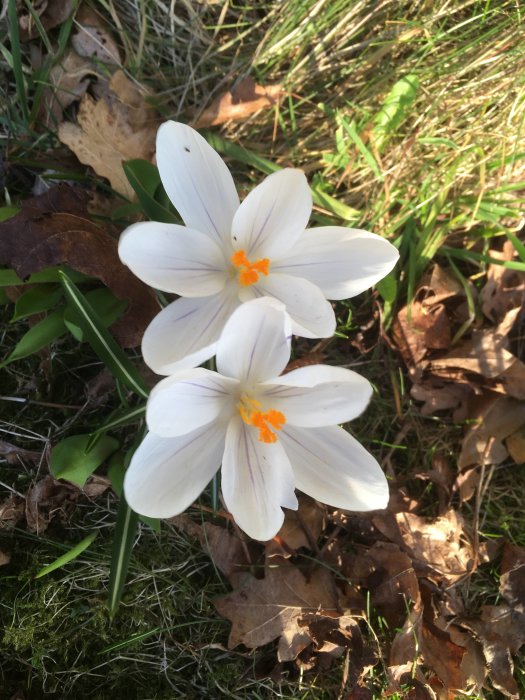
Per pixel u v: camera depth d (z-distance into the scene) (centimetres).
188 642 24
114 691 24
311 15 25
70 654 23
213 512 23
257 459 19
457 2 26
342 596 25
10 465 23
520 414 27
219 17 25
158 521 21
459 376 27
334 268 20
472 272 28
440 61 26
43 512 23
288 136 27
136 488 18
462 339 27
